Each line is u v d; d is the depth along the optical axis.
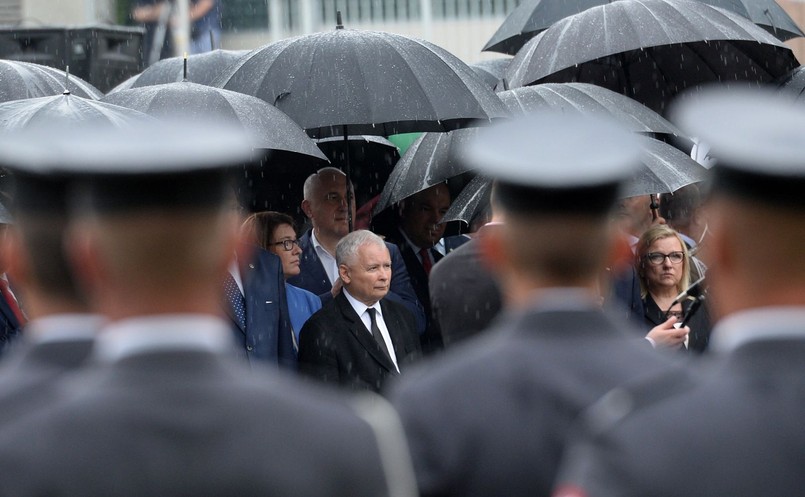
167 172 7.52
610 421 7.69
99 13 64.88
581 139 10.23
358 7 70.88
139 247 7.55
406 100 26.12
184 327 7.61
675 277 22.53
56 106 23.77
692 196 27.69
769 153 7.55
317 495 7.43
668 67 33.41
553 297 10.43
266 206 30.20
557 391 10.16
